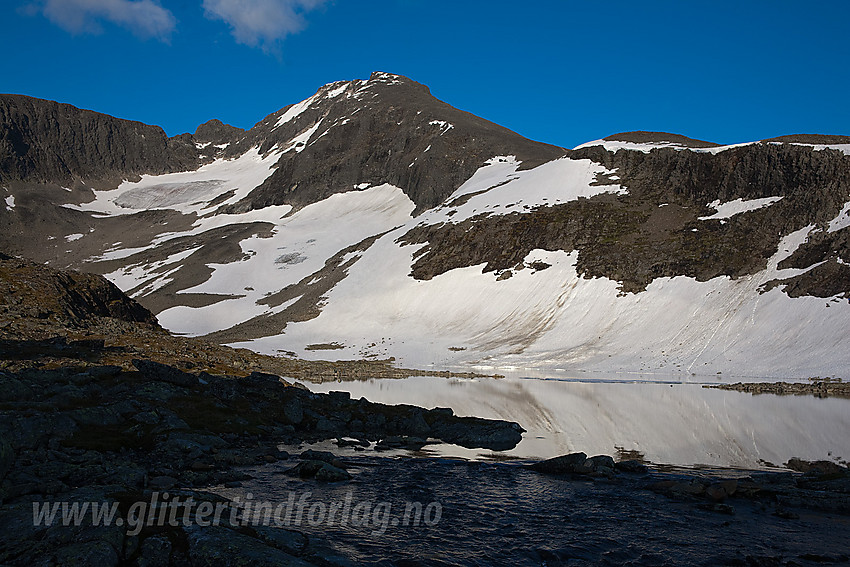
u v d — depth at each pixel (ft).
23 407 91.20
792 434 128.47
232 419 117.80
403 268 476.13
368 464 99.14
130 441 93.09
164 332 259.60
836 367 244.83
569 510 74.43
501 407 167.53
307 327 426.51
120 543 50.90
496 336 359.05
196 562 49.52
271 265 593.83
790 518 71.72
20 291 200.44
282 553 51.19
